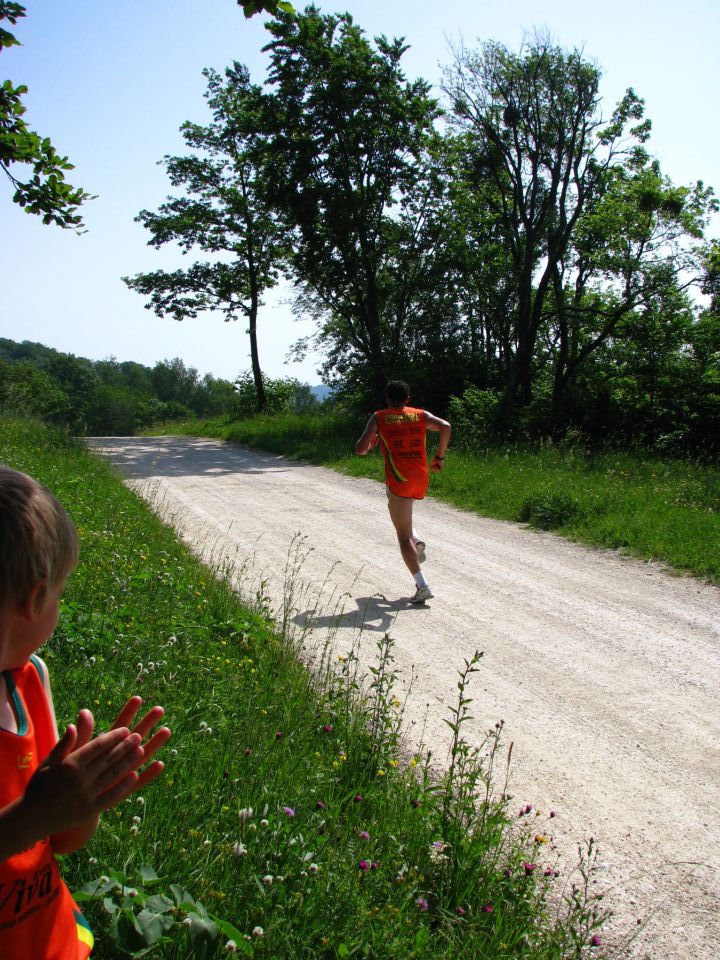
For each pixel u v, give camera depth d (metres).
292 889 2.45
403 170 23.67
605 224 21.61
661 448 18.05
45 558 1.31
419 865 2.85
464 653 5.83
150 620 5.05
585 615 6.83
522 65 21.64
